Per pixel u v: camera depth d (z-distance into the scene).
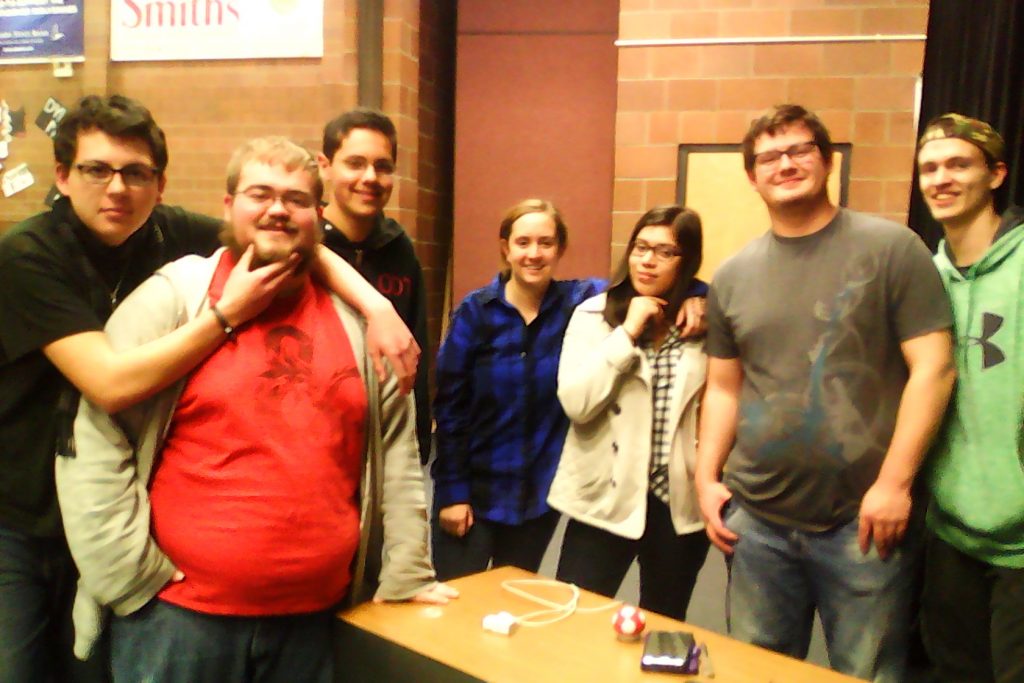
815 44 3.31
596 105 3.85
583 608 1.58
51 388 1.46
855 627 1.69
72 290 1.40
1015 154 2.96
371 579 1.60
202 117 3.64
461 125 3.97
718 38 3.38
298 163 1.36
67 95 3.74
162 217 1.74
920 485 1.87
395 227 2.14
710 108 3.42
